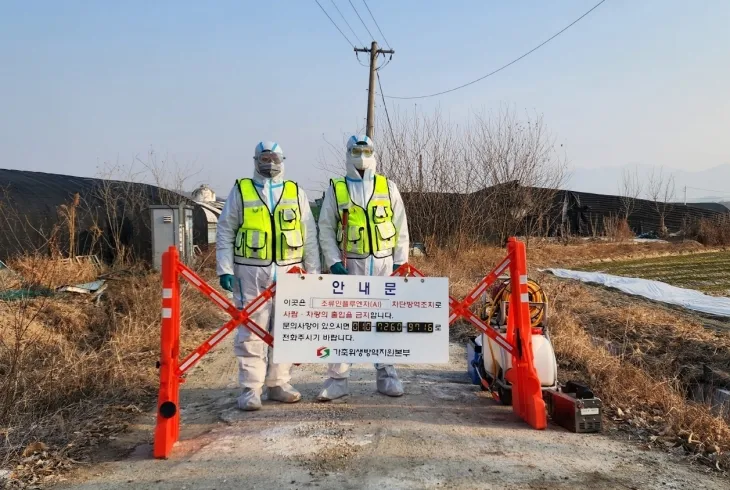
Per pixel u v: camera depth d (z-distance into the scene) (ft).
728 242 94.79
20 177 42.14
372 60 72.84
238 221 16.79
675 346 22.89
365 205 17.88
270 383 17.33
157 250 41.27
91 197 42.55
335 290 15.21
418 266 43.52
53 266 28.66
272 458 13.12
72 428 14.66
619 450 13.61
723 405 17.25
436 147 56.80
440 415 16.14
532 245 70.95
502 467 12.57
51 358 18.52
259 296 15.33
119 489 11.64
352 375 20.74
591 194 115.75
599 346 22.54
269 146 16.61
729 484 11.85
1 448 13.12
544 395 16.29
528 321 15.88
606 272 57.31
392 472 12.30
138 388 18.33
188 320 28.63
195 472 12.45
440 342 15.51
